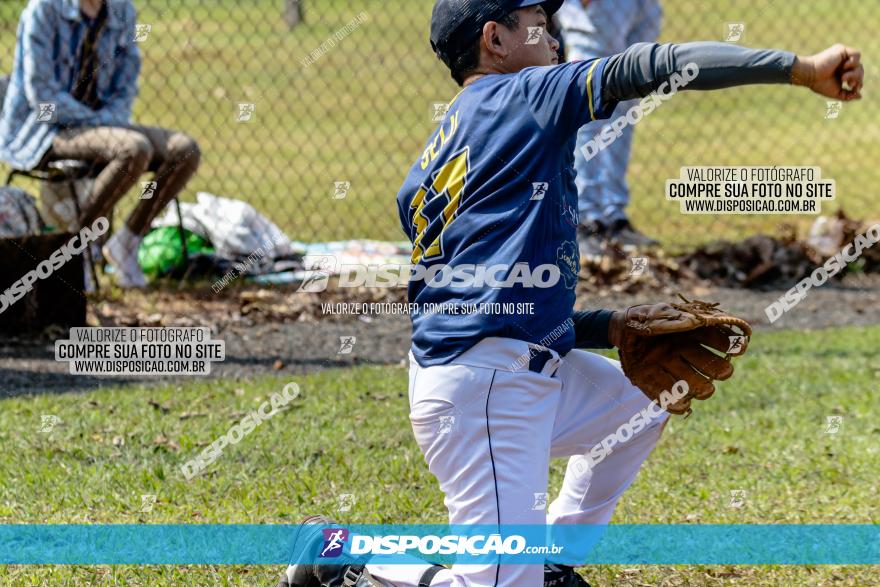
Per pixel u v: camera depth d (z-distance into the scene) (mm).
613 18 30953
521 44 10438
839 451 17906
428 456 10359
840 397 20953
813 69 8867
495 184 9938
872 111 55719
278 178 41969
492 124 9961
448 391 9992
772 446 18172
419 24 65062
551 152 9859
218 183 40750
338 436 18453
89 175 26938
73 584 12977
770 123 53688
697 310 11195
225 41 61125
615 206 32812
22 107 26469
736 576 13523
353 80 54969
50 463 17078
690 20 61906
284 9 63000
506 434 9945
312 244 32969
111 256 28172
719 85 9188
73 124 26344
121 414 19609
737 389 21438
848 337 25703
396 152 46750
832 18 68438
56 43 26094
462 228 10062
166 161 27578
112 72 27047
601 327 11438
